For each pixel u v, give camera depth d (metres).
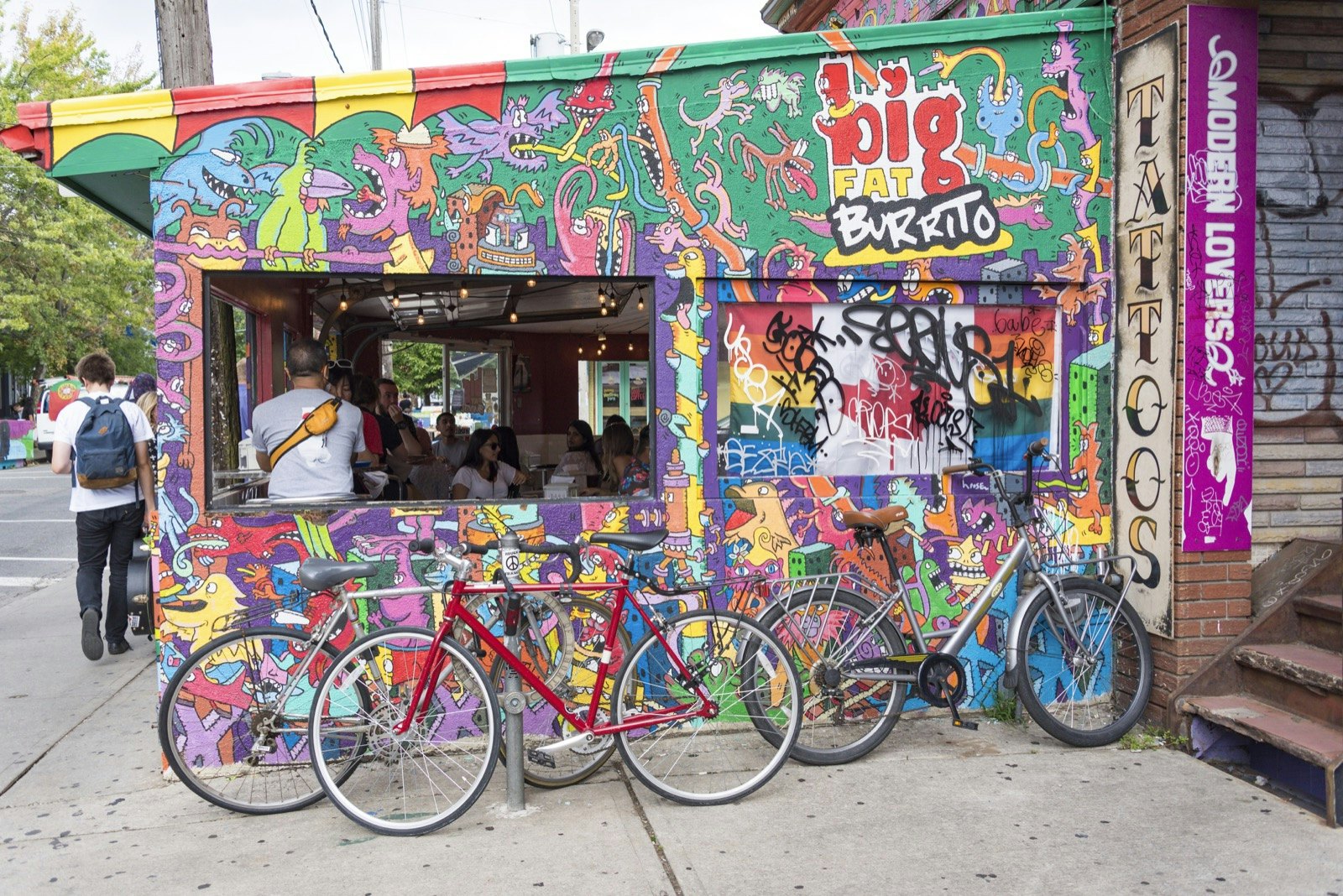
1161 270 4.67
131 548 6.69
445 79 4.49
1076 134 4.97
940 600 4.95
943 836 3.70
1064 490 5.03
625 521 4.69
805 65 4.77
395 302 7.84
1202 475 4.58
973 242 4.93
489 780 4.07
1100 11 4.93
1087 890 3.31
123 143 4.29
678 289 4.72
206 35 7.38
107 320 29.61
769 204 4.77
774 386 4.90
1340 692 4.05
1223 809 3.93
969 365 5.05
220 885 3.41
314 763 3.82
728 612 4.18
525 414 11.45
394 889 3.37
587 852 3.61
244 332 5.40
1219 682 4.57
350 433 4.78
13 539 12.98
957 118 4.88
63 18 27.81
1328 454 4.91
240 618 4.15
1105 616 4.85
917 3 7.36
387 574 4.50
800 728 4.28
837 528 4.86
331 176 4.43
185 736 4.29
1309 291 4.89
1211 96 4.54
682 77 4.69
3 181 26.36
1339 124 4.89
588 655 4.55
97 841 3.78
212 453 4.45
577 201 4.63
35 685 6.00
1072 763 4.41
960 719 4.66
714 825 3.83
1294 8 4.82
